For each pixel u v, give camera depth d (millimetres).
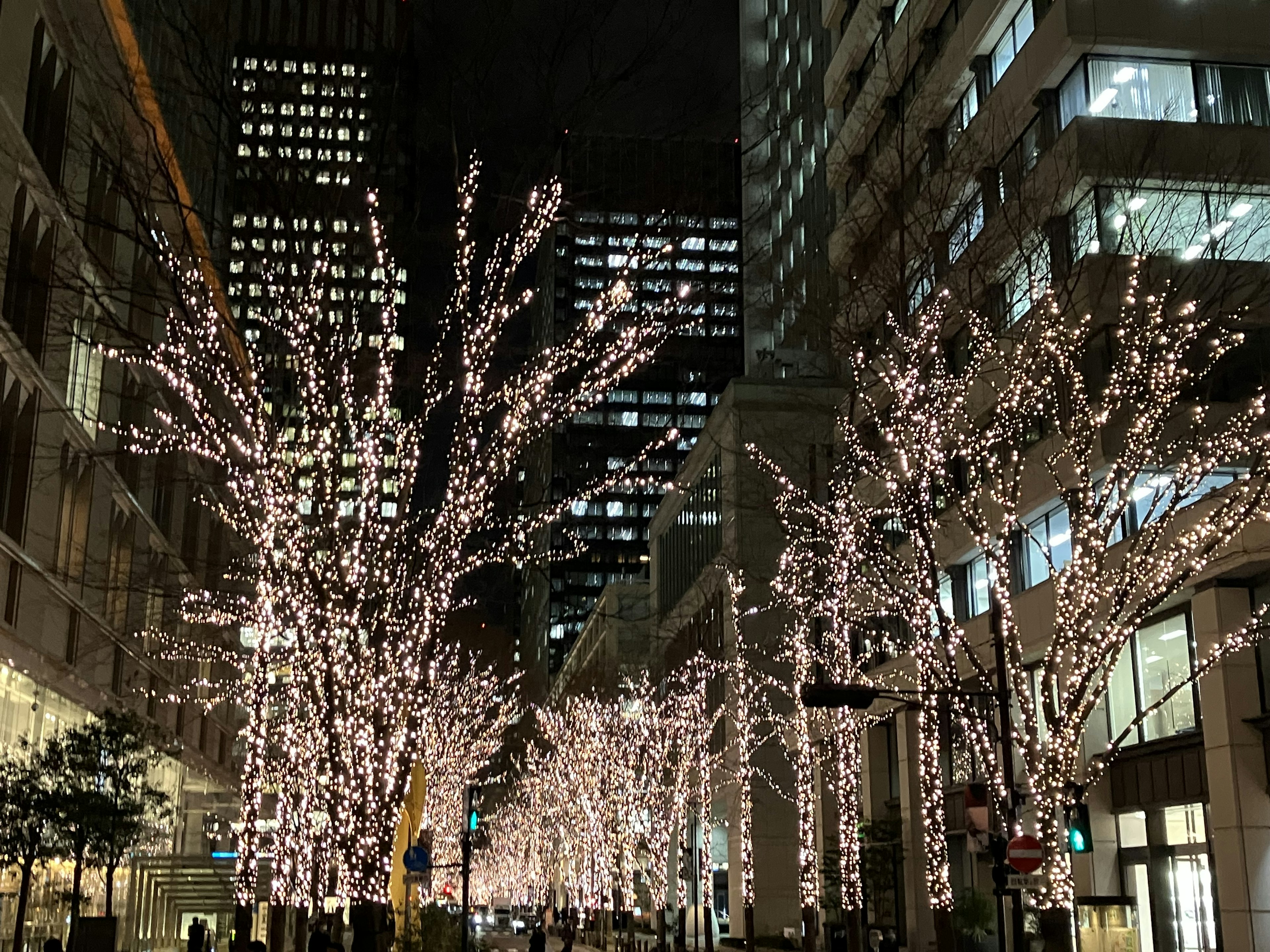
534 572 19047
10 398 30344
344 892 17328
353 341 15164
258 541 16297
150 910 43156
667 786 60094
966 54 38250
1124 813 32188
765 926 58844
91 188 24641
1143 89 33250
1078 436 21750
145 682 45000
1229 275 25797
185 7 21594
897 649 34031
